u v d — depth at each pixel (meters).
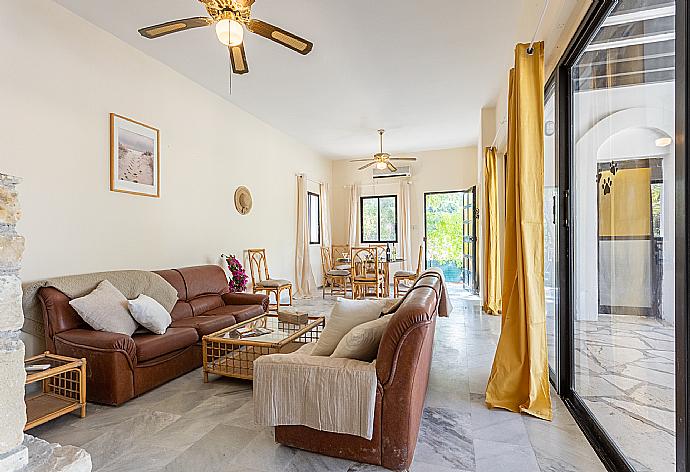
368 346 1.99
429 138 7.32
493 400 2.53
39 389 2.74
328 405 1.86
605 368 2.11
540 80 2.44
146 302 3.05
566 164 2.61
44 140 2.91
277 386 1.94
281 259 6.72
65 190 3.06
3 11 2.65
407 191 8.49
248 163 5.73
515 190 2.64
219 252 5.05
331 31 3.42
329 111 5.68
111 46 3.46
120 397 2.58
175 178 4.28
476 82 4.62
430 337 2.39
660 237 1.53
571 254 2.61
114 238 3.50
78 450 0.85
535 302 2.43
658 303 1.53
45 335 2.77
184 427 2.28
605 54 2.07
